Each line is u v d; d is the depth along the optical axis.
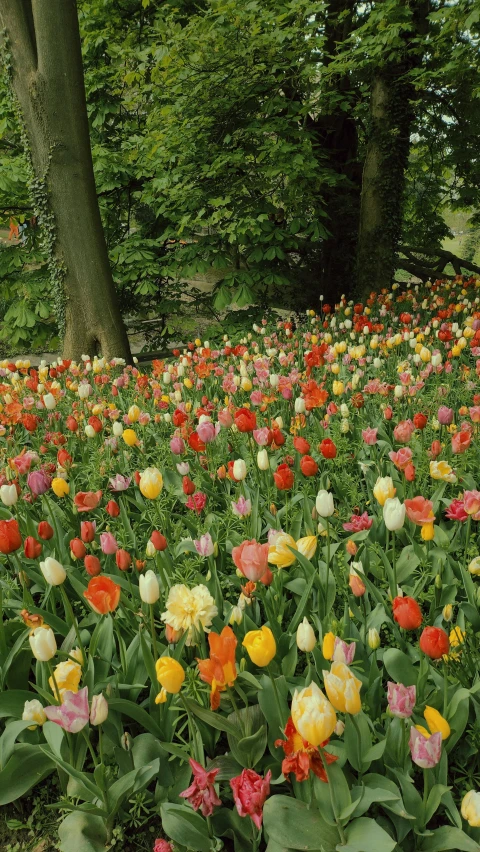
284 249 11.75
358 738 1.89
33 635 2.15
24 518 3.67
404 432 3.27
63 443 4.50
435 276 15.46
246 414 3.53
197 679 2.23
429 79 10.53
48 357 17.59
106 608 2.12
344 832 1.78
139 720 2.22
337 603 2.87
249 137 10.63
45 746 2.21
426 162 15.80
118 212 13.55
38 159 8.95
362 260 12.33
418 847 1.84
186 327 12.18
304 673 2.56
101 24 12.11
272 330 9.27
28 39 8.58
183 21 11.83
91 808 1.97
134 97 10.77
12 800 2.13
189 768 2.18
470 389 5.11
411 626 1.92
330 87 11.73
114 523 3.62
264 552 2.05
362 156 14.51
